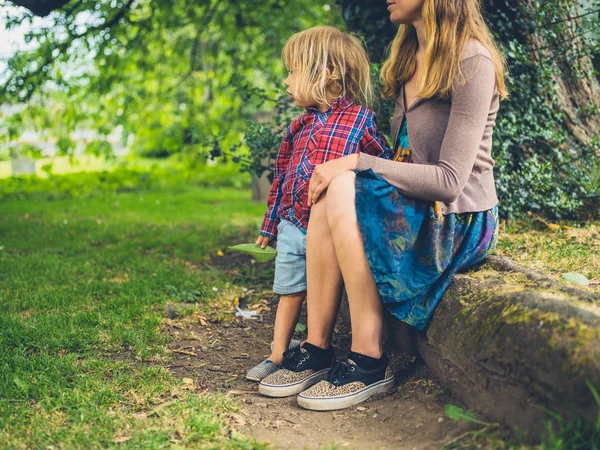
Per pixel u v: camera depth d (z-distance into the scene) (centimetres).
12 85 661
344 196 218
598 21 363
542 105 366
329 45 262
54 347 279
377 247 215
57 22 638
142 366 262
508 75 351
